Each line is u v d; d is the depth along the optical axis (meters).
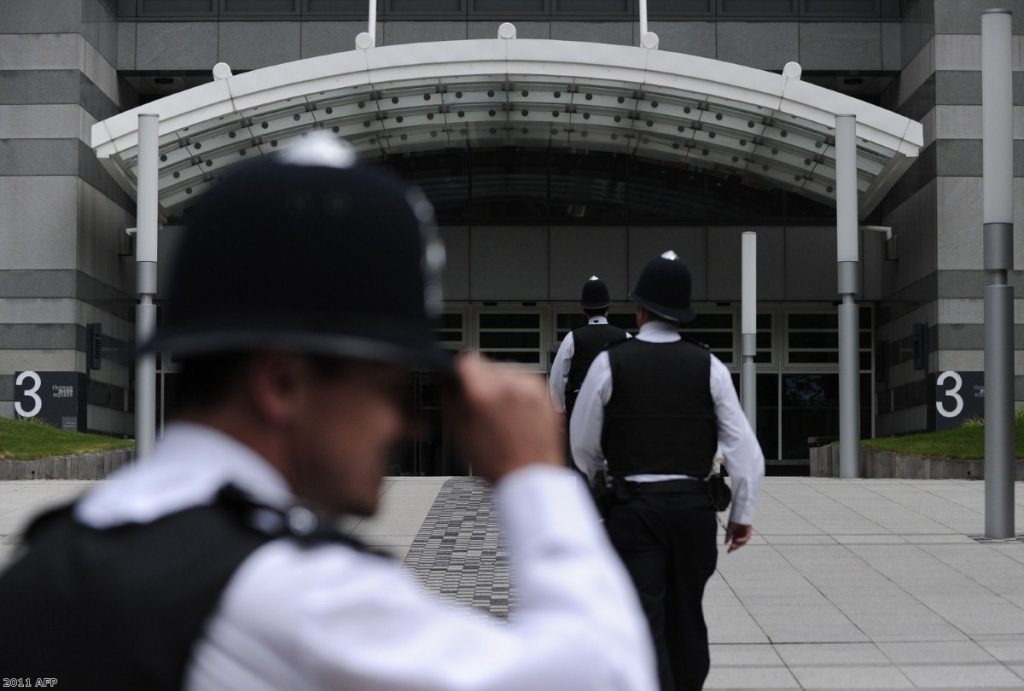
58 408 27.94
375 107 26.78
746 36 30.83
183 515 1.08
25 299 28.20
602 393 5.68
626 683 1.09
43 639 1.03
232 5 30.88
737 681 7.09
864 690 6.88
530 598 1.14
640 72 25.95
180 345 1.12
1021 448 19.91
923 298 29.06
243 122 26.64
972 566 10.80
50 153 28.45
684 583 5.60
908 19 30.34
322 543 1.07
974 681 7.05
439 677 1.02
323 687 1.00
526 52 25.75
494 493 1.22
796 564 10.92
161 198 27.78
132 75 31.03
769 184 30.25
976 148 28.45
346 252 1.14
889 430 31.23
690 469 5.65
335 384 1.17
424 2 30.73
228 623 1.01
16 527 12.66
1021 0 28.86
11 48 28.56
